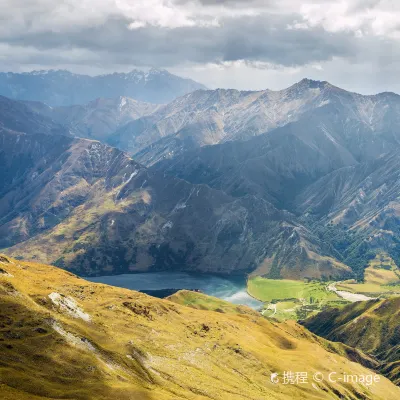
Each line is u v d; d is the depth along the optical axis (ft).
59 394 570.05
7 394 525.34
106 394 603.67
